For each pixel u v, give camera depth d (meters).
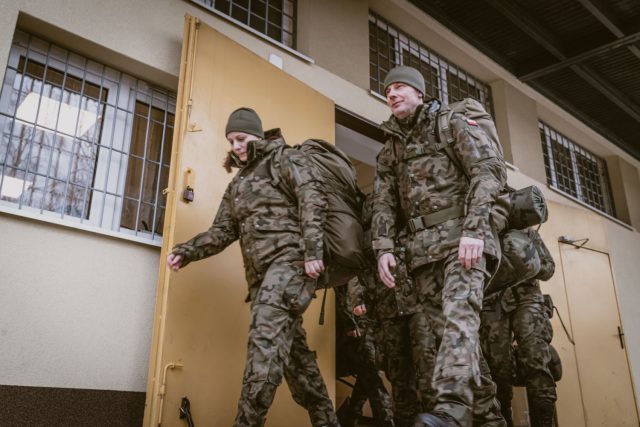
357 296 3.41
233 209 2.74
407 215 2.57
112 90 3.56
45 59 3.31
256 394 2.24
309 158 2.70
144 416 2.81
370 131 5.14
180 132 3.31
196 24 3.59
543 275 3.76
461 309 2.15
